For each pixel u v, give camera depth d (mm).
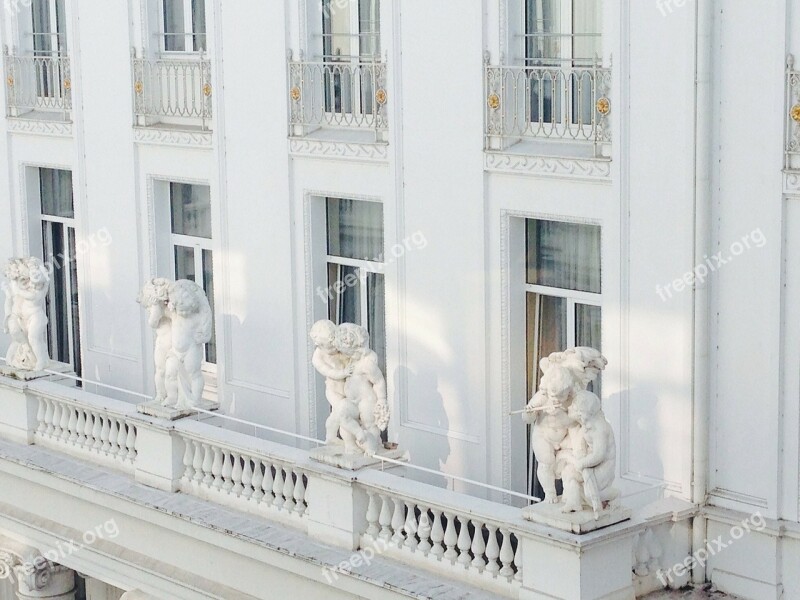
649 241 16078
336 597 16969
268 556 17422
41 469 20219
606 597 15273
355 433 17219
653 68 15844
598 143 16406
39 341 21344
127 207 21719
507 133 17250
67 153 22531
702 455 15898
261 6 19516
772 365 15375
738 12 15219
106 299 22234
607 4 16156
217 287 20547
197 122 20812
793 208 15102
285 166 19531
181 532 18453
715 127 15508
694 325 15742
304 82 19188
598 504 15164
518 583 15695
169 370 19156
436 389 18250
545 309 17656
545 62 17297
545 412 15281
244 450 18078
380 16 18312
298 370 19812
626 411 16500
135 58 21172
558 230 17375
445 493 16375
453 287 17938
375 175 18609
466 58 17469
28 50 23281
